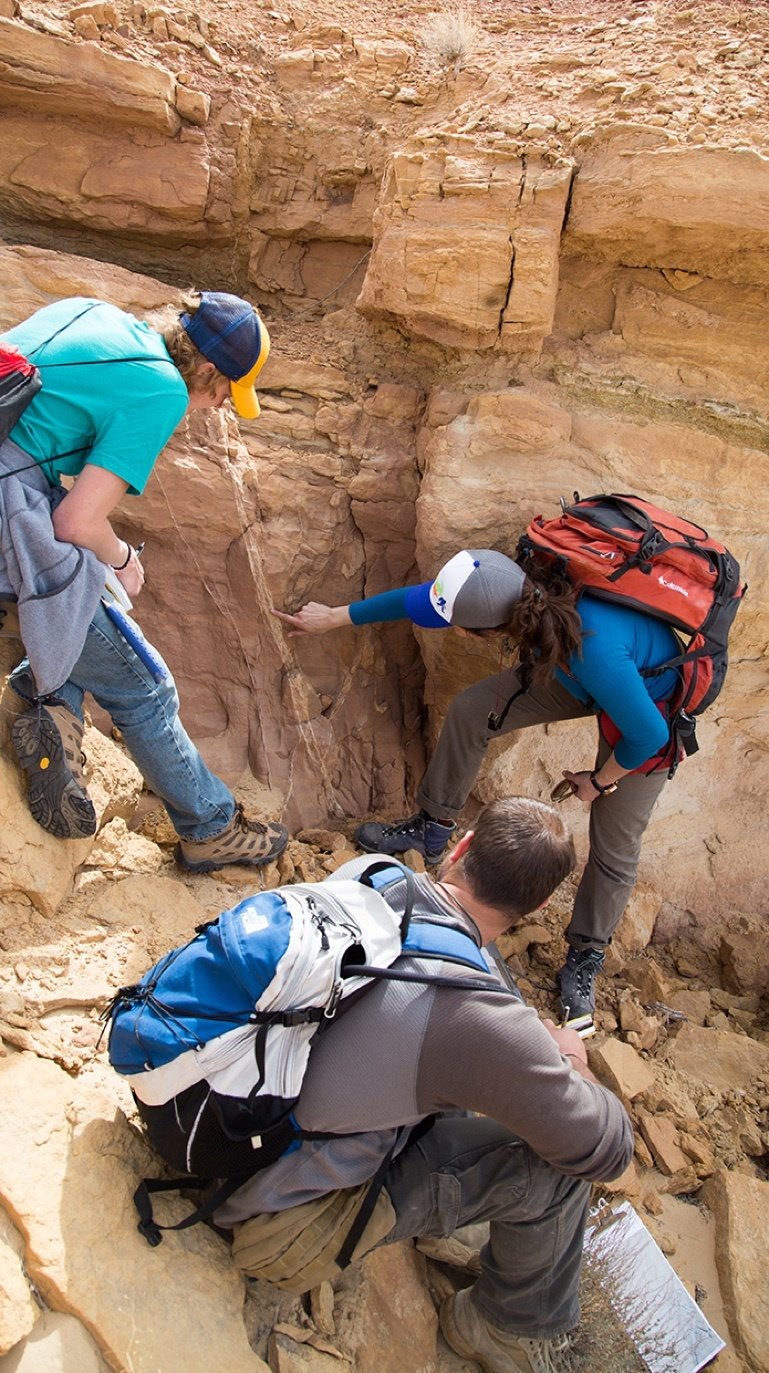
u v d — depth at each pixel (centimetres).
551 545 289
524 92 351
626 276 348
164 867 313
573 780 306
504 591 285
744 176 312
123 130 359
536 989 357
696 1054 349
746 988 397
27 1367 187
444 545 346
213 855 310
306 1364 215
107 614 251
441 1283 254
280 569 353
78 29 343
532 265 324
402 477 366
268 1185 208
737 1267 276
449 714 332
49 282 315
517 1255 223
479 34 400
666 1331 256
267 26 395
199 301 241
